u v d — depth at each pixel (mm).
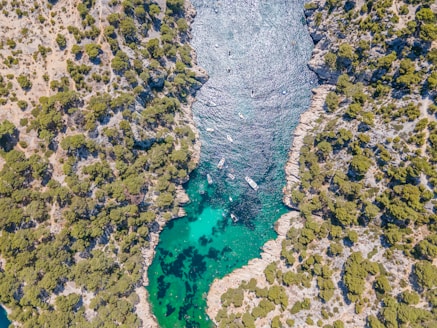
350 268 62562
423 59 62812
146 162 71750
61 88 64812
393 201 61844
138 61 68125
